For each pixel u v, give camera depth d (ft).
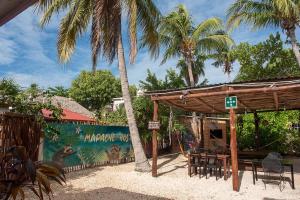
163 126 60.64
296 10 46.73
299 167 42.06
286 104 41.70
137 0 41.93
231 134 28.50
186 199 24.34
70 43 41.50
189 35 64.95
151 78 68.69
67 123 39.42
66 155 38.58
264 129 62.64
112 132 48.34
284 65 71.72
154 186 29.63
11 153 11.58
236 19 53.78
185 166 43.96
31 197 23.22
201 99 35.94
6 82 36.40
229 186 29.37
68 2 41.63
